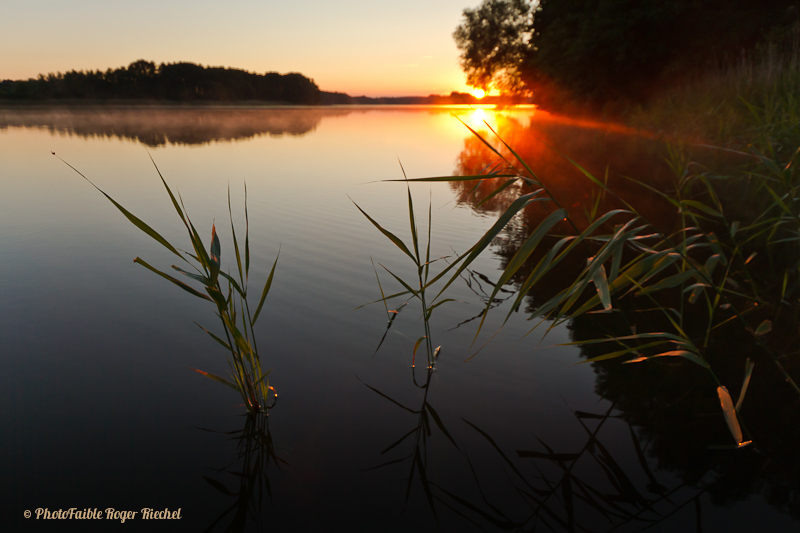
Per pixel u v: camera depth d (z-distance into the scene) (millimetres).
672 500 1117
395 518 1061
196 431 1344
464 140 11500
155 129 16734
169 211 4051
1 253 2875
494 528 1038
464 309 2137
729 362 1697
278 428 1358
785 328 1925
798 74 5477
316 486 1156
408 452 1266
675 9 12641
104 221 3674
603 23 13594
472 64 27188
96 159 7625
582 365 1695
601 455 1265
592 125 14477
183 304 2172
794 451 1272
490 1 25641
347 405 1460
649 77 14250
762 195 4082
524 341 1855
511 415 1422
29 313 2064
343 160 7500
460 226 3607
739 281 2422
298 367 1661
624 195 4516
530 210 4039
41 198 4539
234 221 3727
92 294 2277
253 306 2148
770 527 1037
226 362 1697
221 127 18266
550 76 17188
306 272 2586
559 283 2449
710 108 7195
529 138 11648
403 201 4504
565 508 1089
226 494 1126
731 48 12305
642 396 1521
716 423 1390
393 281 2465
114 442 1297
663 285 1561
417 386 1560
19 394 1500
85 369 1643
